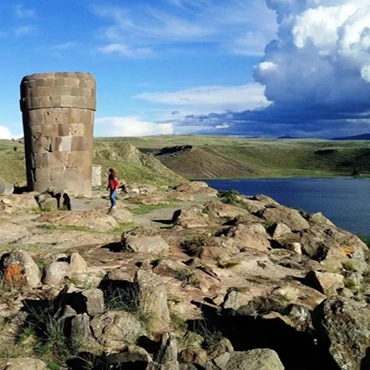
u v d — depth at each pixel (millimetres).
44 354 6621
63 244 12039
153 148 196625
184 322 7871
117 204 18984
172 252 11594
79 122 19859
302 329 7742
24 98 19875
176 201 22125
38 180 19828
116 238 13070
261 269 10945
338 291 10180
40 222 14500
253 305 8555
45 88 19422
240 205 20359
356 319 6438
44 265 9969
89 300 7184
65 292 7781
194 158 163000
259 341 7516
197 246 11656
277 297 9125
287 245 12930
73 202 18531
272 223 15664
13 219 15031
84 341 6734
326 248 12500
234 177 149875
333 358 6258
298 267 11398
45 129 19625
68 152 19750
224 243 11836
